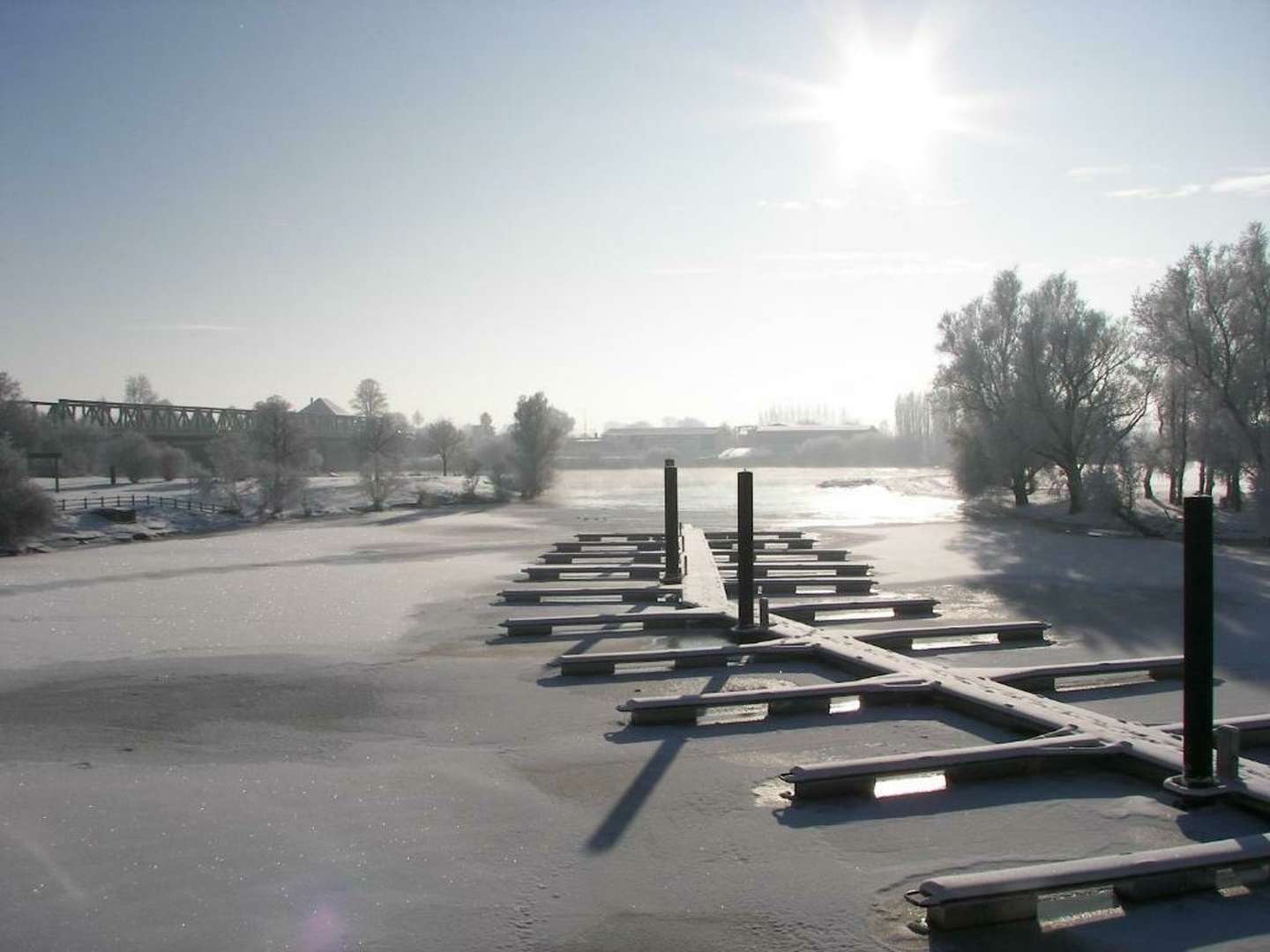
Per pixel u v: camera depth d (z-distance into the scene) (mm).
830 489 90000
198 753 10406
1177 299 44969
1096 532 44938
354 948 6062
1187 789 8297
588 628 18469
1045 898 6641
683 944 6109
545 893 6836
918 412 163625
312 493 72125
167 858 7469
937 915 6180
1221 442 44188
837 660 14500
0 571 31750
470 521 54719
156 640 17766
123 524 48438
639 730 11109
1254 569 29328
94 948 6062
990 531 44812
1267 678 14273
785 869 7176
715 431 193250
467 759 10062
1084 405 52594
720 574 26062
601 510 62938
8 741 10930
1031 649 16859
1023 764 9164
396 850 7605
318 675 14422
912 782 9195
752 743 10508
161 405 107750
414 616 20328
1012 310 56375
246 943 6129
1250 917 6328
